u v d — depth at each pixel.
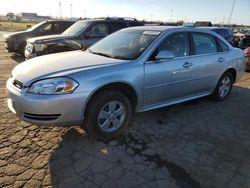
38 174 2.96
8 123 4.18
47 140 3.71
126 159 3.32
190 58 4.70
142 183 2.88
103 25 9.30
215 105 5.53
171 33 4.46
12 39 11.33
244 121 4.71
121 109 3.82
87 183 2.85
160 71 4.15
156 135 4.01
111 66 3.66
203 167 3.23
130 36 4.66
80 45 8.70
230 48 5.74
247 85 7.43
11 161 3.18
